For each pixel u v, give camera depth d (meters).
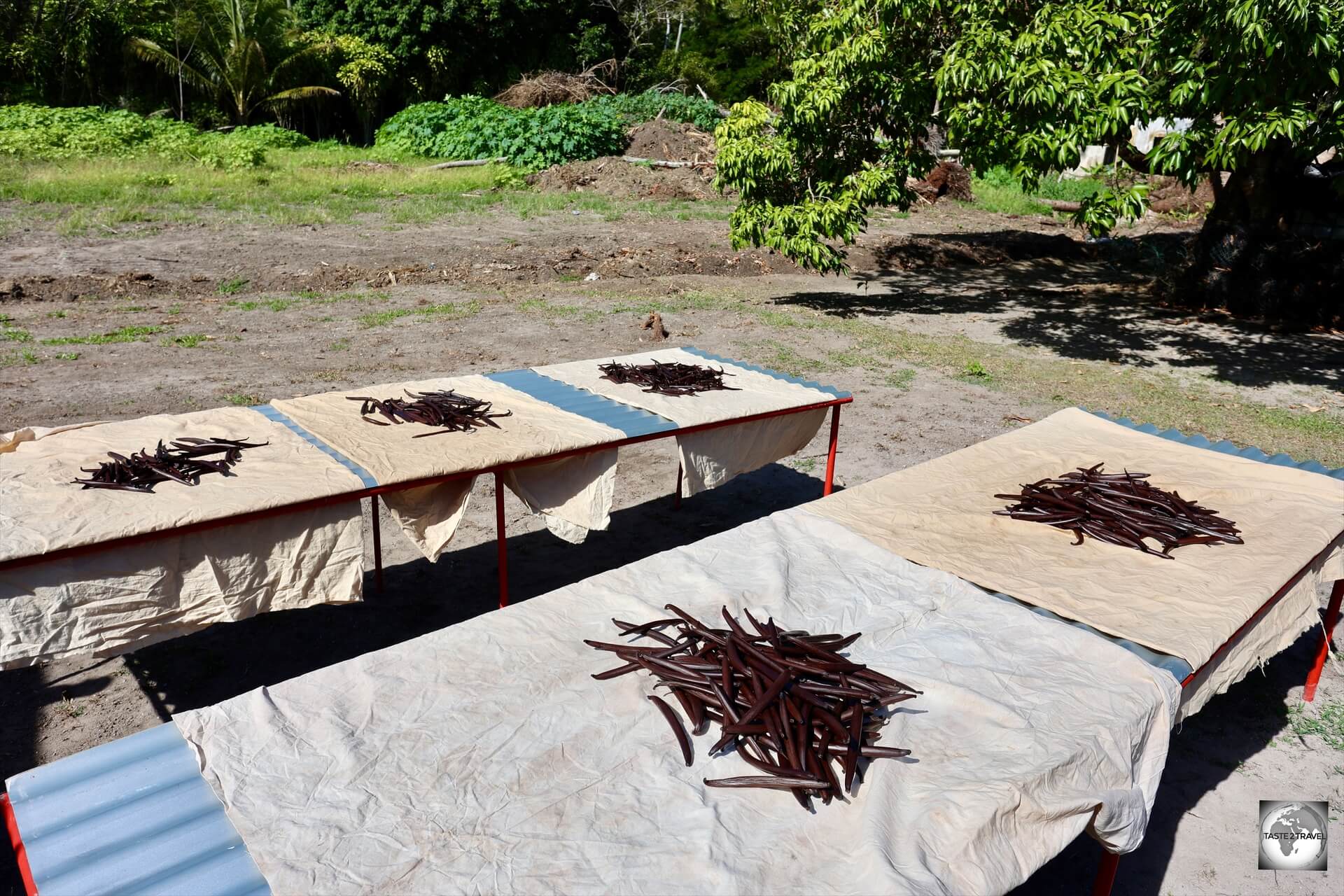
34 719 4.51
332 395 5.60
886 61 12.18
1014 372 11.15
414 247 15.98
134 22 29.41
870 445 8.59
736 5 37.41
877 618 3.56
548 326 12.05
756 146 13.05
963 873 2.40
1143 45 10.07
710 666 3.04
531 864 2.37
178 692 4.79
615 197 22.27
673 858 2.39
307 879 2.29
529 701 3.00
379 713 2.93
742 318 13.16
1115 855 3.18
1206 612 3.61
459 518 4.64
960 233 20.91
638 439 5.06
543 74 32.88
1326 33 8.38
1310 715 5.04
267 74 30.97
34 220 15.93
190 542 3.83
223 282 13.34
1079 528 4.33
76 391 8.78
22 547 3.41
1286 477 5.04
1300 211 14.96
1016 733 2.88
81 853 2.34
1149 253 19.73
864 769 2.71
